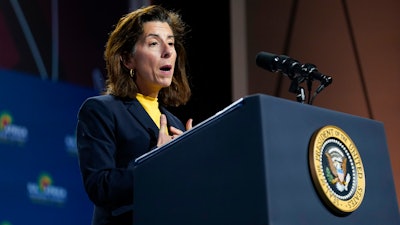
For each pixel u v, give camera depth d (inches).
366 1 367.9
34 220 272.1
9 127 270.5
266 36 377.7
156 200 110.4
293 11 377.1
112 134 135.3
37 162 277.4
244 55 375.2
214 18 376.2
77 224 286.4
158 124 143.6
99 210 133.3
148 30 145.6
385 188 114.6
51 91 290.7
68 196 285.6
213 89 370.6
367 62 362.3
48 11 299.3
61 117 291.9
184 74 159.8
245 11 381.1
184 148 108.1
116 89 143.3
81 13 312.2
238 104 101.7
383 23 363.6
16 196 267.7
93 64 312.3
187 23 373.4
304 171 102.3
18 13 287.4
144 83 146.3
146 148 136.1
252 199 97.4
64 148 289.6
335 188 104.2
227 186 100.9
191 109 368.2
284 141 100.7
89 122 136.4
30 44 288.5
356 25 366.9
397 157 351.3
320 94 359.6
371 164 113.7
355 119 114.6
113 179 122.7
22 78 281.1
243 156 99.8
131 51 145.9
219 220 100.8
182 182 107.3
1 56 277.0
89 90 307.3
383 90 358.3
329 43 369.4
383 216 111.9
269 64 137.2
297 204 99.2
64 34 303.3
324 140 105.4
